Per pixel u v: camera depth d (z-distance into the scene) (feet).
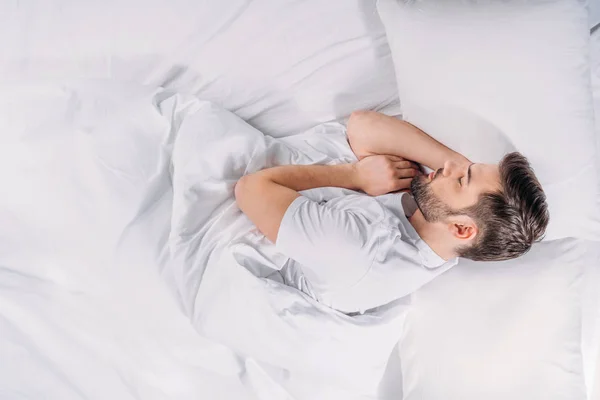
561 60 3.47
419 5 3.72
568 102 3.49
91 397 3.56
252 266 3.62
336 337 3.61
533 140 3.54
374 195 3.86
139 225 3.60
